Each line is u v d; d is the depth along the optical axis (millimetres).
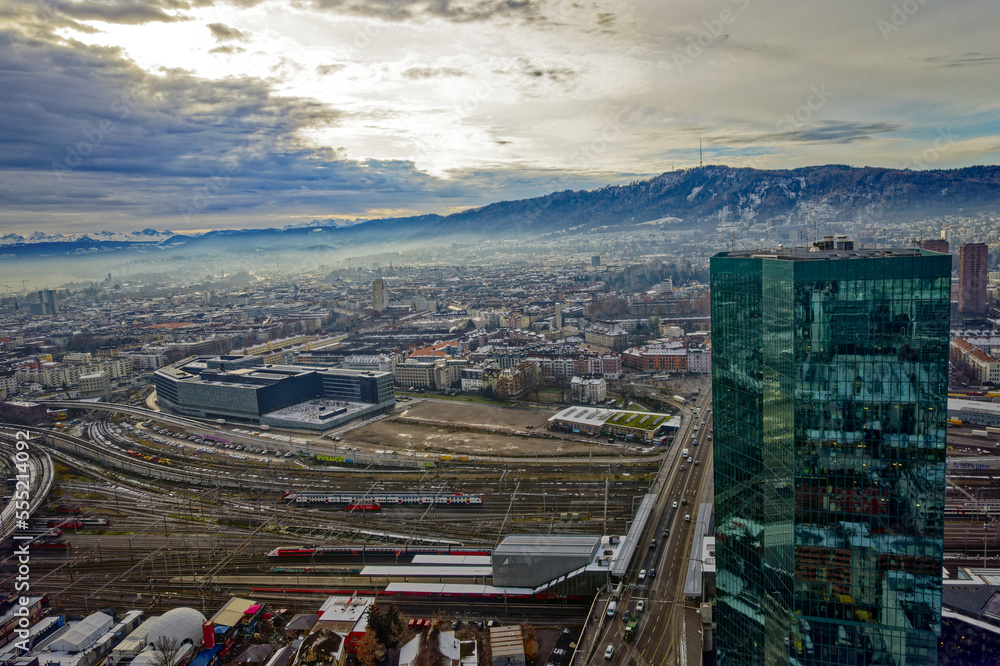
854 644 166000
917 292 148250
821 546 165500
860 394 156625
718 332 195625
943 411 150375
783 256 173875
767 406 175625
